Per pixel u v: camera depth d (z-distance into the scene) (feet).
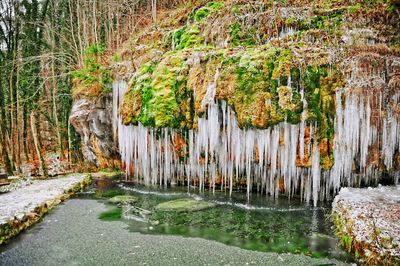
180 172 41.98
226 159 36.45
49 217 31.17
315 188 33.30
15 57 55.26
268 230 27.48
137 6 80.12
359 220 23.62
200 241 25.38
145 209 33.40
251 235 26.48
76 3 73.61
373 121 32.63
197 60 39.19
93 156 54.54
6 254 23.39
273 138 33.63
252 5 46.88
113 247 24.35
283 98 33.19
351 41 38.37
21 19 55.67
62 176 49.01
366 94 32.40
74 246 24.59
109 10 69.92
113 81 50.52
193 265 21.59
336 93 32.78
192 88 38.27
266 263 21.74
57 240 25.70
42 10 65.46
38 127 62.64
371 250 20.71
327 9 42.88
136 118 41.68
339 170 33.01
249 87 34.35
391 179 34.91
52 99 66.95
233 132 35.35
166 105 39.63
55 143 72.33
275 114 33.12
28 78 57.00
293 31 42.60
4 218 27.14
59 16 75.51
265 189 38.17
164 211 32.63
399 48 36.76
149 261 22.17
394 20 39.50
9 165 51.11
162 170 42.52
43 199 34.17
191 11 58.44
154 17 65.92
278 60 34.65
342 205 27.27
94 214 31.94
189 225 28.84
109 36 68.95
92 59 54.90
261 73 34.45
